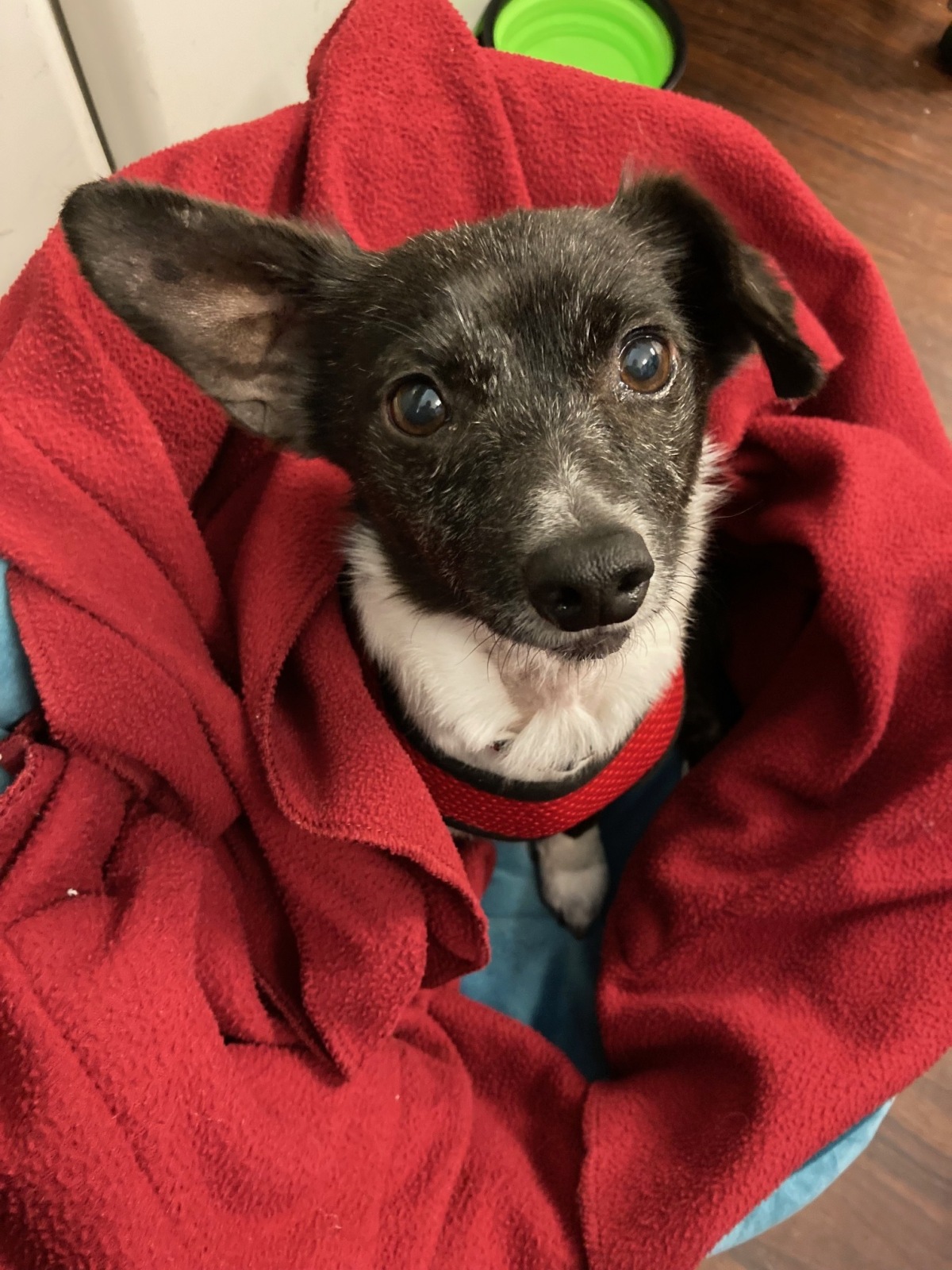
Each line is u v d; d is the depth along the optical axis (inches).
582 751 11.1
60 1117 8.1
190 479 12.3
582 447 8.1
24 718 10.5
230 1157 9.2
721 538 13.9
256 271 9.5
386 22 12.6
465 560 8.6
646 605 9.0
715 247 9.4
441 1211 10.4
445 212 13.1
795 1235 13.4
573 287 8.4
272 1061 10.5
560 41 21.3
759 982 11.4
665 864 12.5
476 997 13.7
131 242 8.5
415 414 8.8
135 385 11.3
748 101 22.0
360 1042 10.7
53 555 10.1
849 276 13.1
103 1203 8.1
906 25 22.9
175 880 10.4
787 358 9.4
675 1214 10.0
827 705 11.8
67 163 14.0
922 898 10.9
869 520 11.5
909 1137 13.9
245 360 9.9
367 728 10.4
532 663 10.0
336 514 11.0
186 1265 8.6
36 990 8.7
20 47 12.3
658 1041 11.6
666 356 8.9
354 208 12.7
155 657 10.5
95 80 13.6
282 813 10.5
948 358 19.4
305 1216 9.5
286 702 11.5
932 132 21.8
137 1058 8.8
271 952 11.4
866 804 11.5
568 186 13.2
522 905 14.4
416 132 12.7
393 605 10.6
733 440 12.7
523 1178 11.0
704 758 13.8
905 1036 10.4
